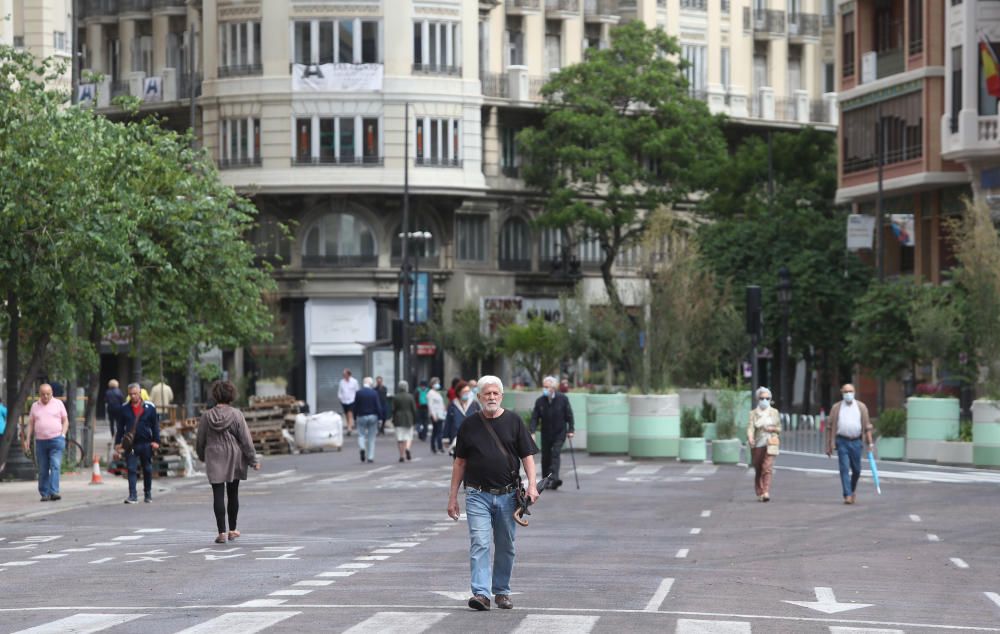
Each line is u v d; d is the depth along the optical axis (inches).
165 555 1174.3
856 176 3629.4
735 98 4682.6
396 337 3553.2
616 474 2139.5
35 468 2116.1
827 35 4877.0
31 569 1101.1
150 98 4308.6
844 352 3380.9
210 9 4148.6
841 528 1396.4
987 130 3238.2
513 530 875.4
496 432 872.3
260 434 2888.8
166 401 2891.2
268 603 888.3
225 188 2445.9
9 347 2023.9
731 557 1157.7
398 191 4082.2
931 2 3373.5
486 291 4224.9
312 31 4077.3
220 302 2412.6
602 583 983.6
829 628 810.2
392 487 1943.9
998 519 1492.4
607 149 4141.2
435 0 4128.9
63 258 1916.8
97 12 4419.3
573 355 3427.7
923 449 2357.3
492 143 4286.4
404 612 848.9
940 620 858.8
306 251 4126.5
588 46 4461.1
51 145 1893.5
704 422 2721.5
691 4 4598.9
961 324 2610.7
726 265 3710.6
